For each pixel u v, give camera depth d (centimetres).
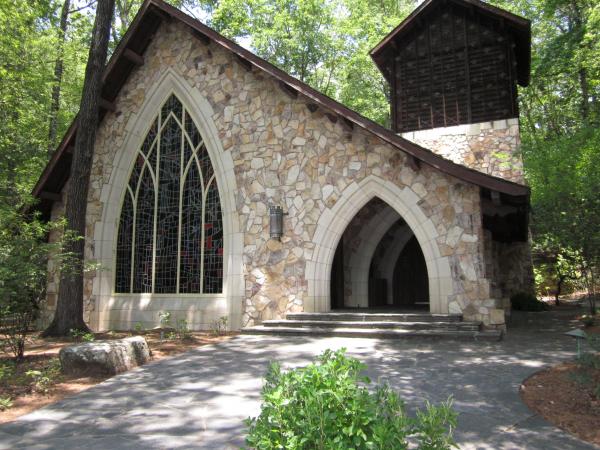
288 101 1102
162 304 1144
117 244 1238
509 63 1355
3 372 645
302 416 253
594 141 1055
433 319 884
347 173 1020
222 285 1105
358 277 1220
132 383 608
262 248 1072
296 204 1058
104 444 409
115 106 1278
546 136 1767
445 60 1428
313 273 1021
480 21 1397
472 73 1391
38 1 1606
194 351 808
